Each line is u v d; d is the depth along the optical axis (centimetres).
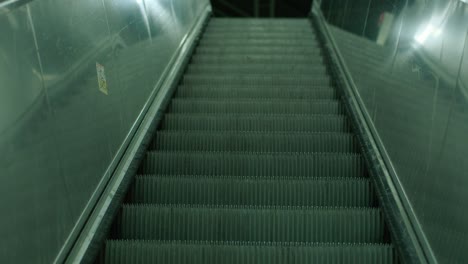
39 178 241
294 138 475
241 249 302
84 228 294
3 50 218
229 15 1811
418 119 334
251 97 588
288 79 626
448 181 269
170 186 390
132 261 302
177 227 342
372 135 444
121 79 411
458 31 287
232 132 480
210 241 316
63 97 281
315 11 1034
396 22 436
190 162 433
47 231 246
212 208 346
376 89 461
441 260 264
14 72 226
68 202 277
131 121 435
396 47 421
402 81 384
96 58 350
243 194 388
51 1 277
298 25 965
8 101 217
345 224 341
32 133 237
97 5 363
